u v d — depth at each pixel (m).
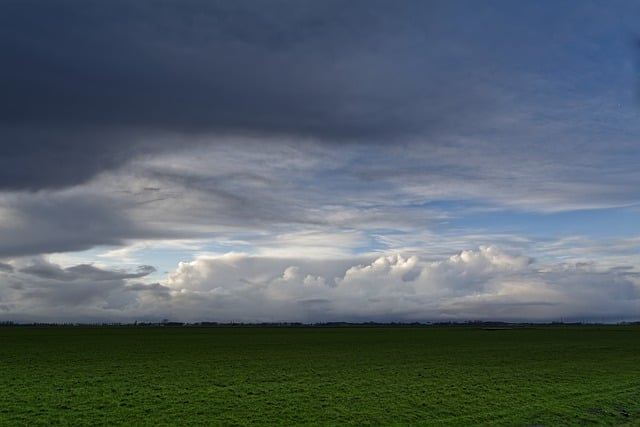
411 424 28.55
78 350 80.94
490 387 42.09
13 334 143.75
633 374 52.22
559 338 123.62
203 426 27.91
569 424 29.12
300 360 65.44
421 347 91.00
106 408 32.41
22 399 35.22
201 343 100.88
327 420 29.56
